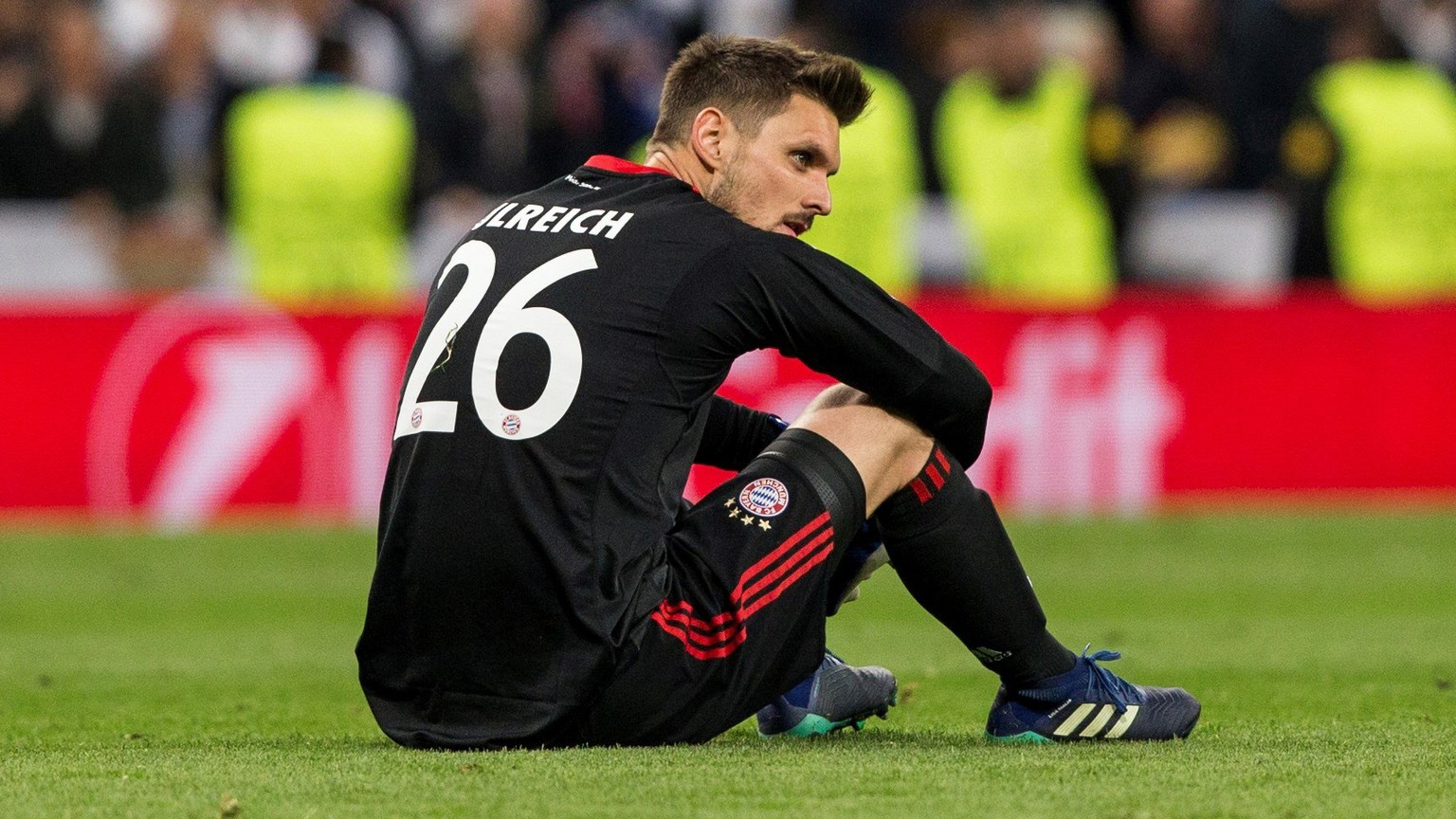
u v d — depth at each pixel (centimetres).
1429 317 3553
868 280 1041
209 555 2914
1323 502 3544
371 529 3250
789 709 1145
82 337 3300
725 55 1091
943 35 3912
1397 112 4044
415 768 967
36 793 940
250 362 3328
